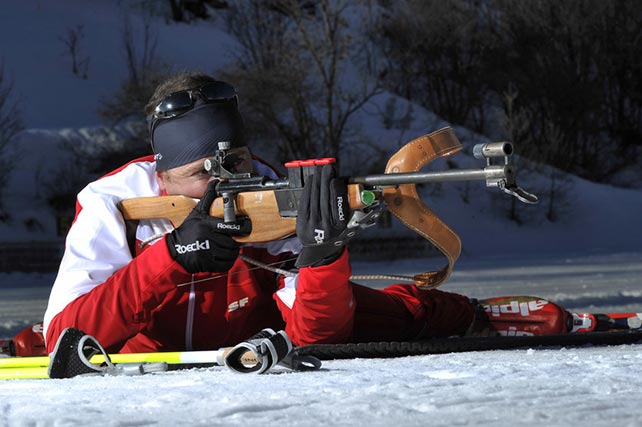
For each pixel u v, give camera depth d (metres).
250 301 10.57
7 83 118.88
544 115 138.62
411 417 4.59
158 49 137.12
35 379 8.70
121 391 6.46
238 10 133.38
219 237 9.02
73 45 126.94
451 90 144.25
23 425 4.71
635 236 117.38
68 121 113.25
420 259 91.31
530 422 4.36
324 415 4.73
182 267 9.27
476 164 119.12
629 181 141.62
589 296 30.72
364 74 141.25
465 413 4.65
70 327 9.16
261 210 8.81
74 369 8.59
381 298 11.77
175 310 10.23
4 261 82.88
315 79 122.62
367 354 9.95
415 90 146.12
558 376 6.48
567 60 143.00
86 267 9.96
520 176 118.75
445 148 8.18
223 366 9.41
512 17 142.50
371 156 115.75
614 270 57.59
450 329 12.28
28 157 104.88
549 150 130.88
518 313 12.41
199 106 10.08
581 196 122.06
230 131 10.11
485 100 145.00
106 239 10.05
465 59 143.38
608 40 144.50
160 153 10.31
